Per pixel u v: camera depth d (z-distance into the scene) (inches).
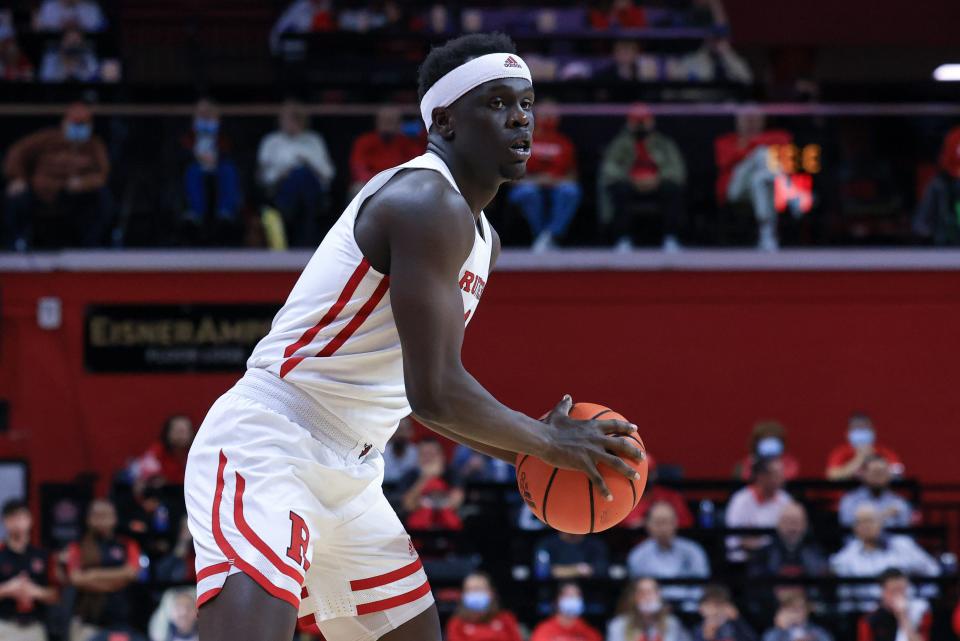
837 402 927.7
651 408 919.0
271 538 215.2
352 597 241.8
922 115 924.6
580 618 609.3
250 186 888.9
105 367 886.4
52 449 879.7
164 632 603.8
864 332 929.5
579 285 918.4
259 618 210.7
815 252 916.6
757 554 652.1
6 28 984.3
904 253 921.5
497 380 913.5
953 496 909.8
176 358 890.7
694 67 992.2
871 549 657.6
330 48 987.9
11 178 880.9
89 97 934.4
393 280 209.5
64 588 645.3
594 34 999.0
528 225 909.2
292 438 222.4
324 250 224.8
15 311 879.7
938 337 932.0
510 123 220.2
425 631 245.1
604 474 221.1
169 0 1125.1
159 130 885.2
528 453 215.2
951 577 638.5
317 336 222.7
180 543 658.2
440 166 217.8
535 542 657.0
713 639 578.6
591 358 917.8
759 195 912.9
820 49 1269.7
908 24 1224.8
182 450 762.2
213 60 1109.1
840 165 924.0
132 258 882.8
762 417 924.0
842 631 619.8
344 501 232.2
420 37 991.6
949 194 923.4
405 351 208.2
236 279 894.4
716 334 923.4
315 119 892.6
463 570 626.8
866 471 725.3
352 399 227.1
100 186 882.8
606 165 903.7
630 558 646.5
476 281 227.0
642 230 912.9
